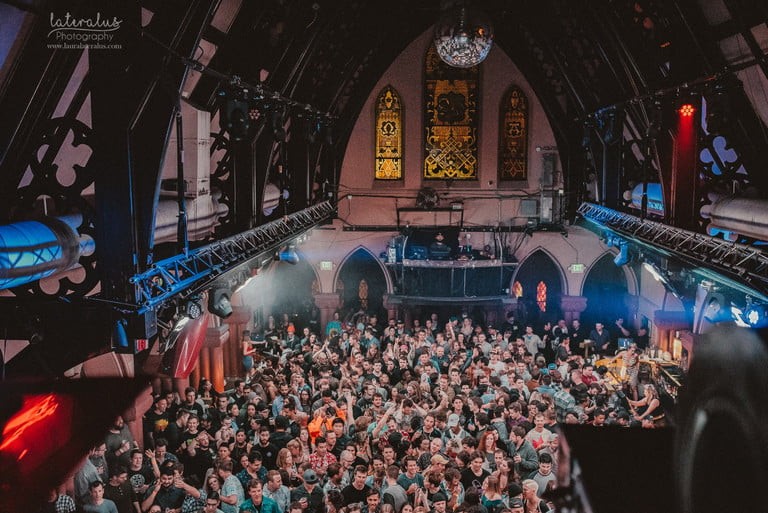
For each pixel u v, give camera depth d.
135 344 8.07
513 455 11.36
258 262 13.70
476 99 25.80
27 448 2.80
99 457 10.53
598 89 18.73
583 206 21.09
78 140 7.80
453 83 25.75
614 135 17.00
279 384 15.02
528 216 25.61
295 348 20.05
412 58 25.52
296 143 19.25
